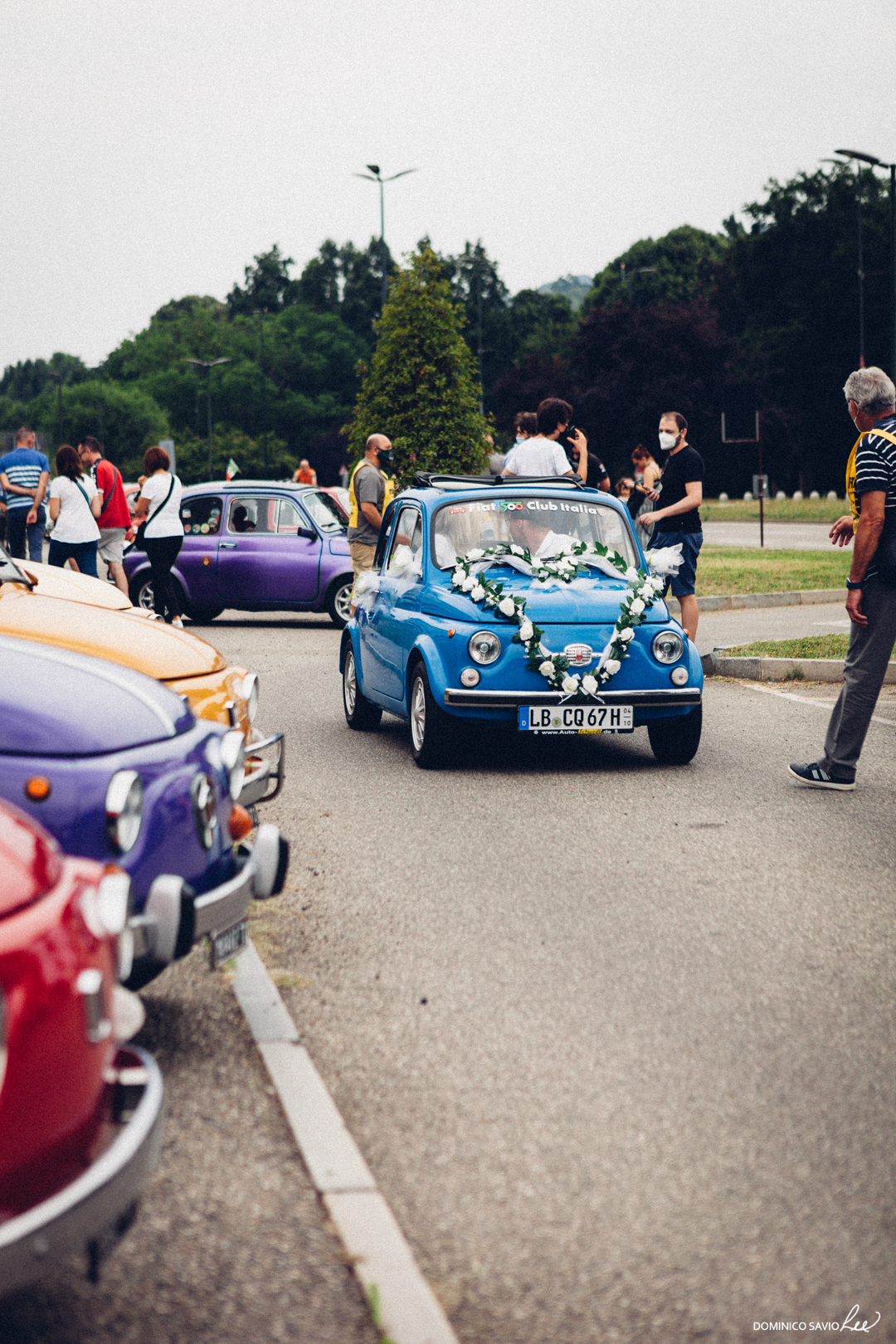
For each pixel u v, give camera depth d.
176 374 138.38
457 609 8.88
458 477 10.70
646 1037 4.43
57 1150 2.60
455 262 124.62
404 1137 3.70
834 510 58.12
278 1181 3.45
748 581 21.62
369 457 14.85
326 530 18.66
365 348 138.62
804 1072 4.15
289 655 15.20
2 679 4.20
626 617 8.80
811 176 74.88
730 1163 3.55
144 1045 4.32
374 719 10.65
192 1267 3.05
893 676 12.66
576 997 4.79
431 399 27.34
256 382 133.50
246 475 127.62
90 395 135.88
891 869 6.50
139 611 7.75
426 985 4.91
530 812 7.76
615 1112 3.87
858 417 8.20
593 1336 2.79
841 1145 3.66
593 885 6.23
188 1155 3.58
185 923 3.67
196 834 4.09
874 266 71.50
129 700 4.27
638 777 8.80
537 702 8.70
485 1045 4.35
